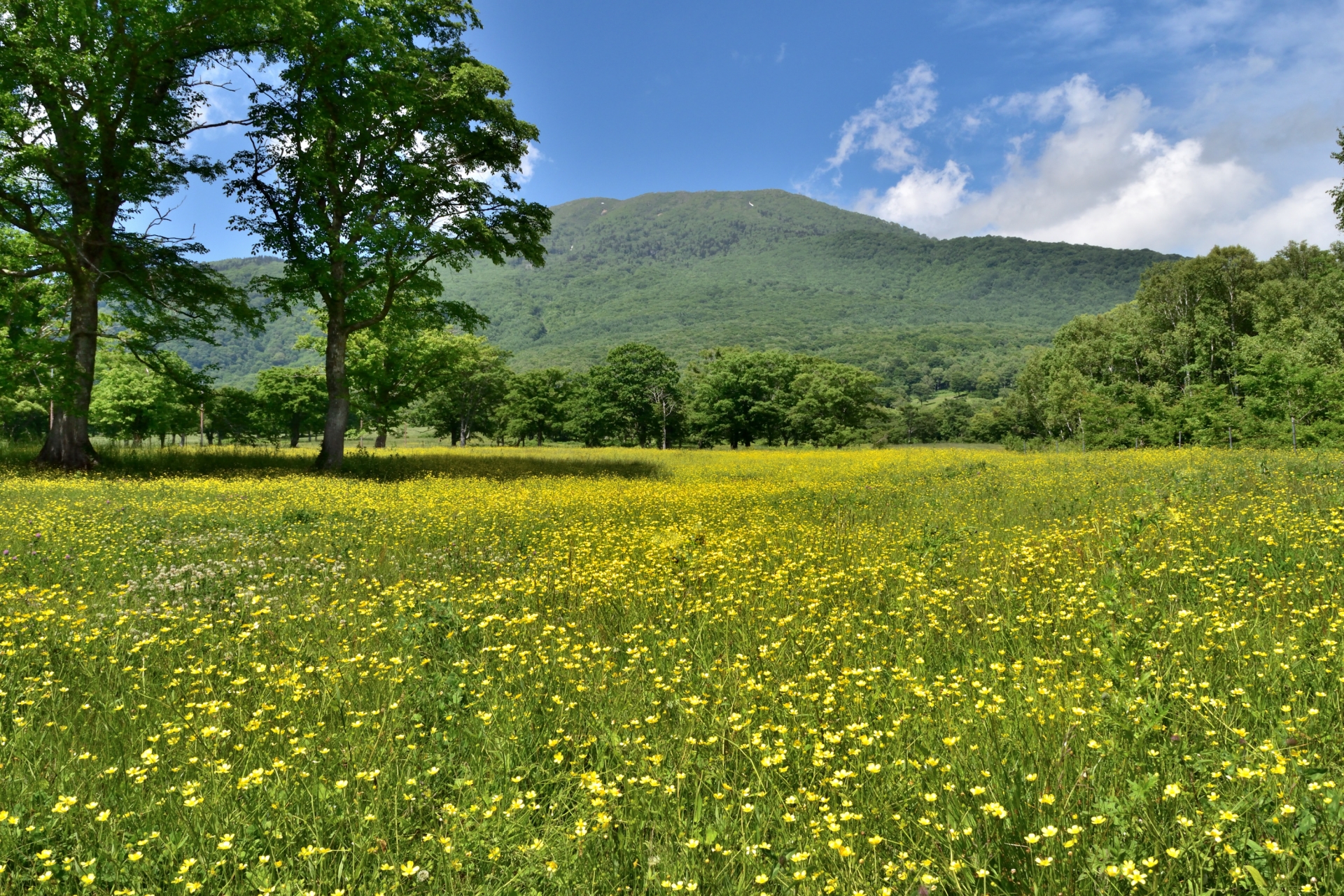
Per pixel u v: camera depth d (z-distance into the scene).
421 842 2.88
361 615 6.18
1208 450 28.62
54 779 3.34
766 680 4.41
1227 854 2.51
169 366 23.75
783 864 2.70
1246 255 62.06
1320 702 3.64
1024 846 2.63
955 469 21.58
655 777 3.29
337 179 22.53
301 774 3.28
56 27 17.98
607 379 82.69
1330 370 34.62
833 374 94.94
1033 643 5.05
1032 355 91.06
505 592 6.76
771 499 14.77
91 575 7.57
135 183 21.05
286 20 20.39
